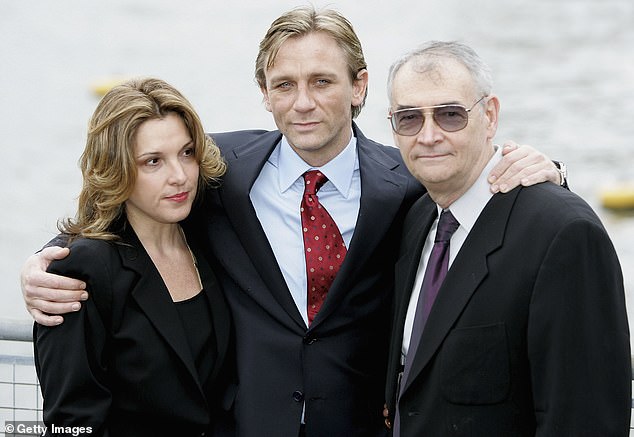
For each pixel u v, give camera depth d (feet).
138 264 15.33
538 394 13.11
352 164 17.03
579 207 13.38
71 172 80.74
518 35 122.11
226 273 16.58
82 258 14.84
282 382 16.12
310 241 16.52
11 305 55.42
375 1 142.20
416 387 14.24
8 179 78.59
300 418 16.08
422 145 14.10
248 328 16.30
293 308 16.22
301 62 15.96
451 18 131.75
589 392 12.75
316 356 16.26
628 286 55.72
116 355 15.14
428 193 16.05
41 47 121.19
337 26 16.16
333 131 16.33
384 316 16.85
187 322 15.83
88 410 14.73
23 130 91.66
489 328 13.52
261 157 17.01
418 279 15.34
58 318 14.62
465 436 13.62
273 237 16.72
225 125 90.99
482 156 14.43
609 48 113.91
